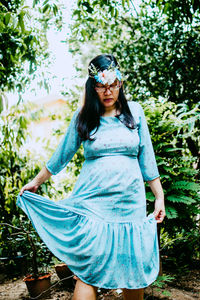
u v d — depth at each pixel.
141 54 4.98
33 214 1.65
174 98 4.62
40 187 3.72
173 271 3.42
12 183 3.91
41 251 3.20
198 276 3.21
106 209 1.48
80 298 1.39
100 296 2.62
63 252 1.52
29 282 2.76
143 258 1.48
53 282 3.12
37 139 4.18
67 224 1.56
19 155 3.88
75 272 1.47
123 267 1.44
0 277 3.67
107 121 1.58
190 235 3.32
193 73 4.41
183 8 3.17
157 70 4.75
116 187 1.48
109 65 1.56
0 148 3.70
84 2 2.99
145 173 1.70
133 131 1.59
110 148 1.53
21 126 3.62
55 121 5.16
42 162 3.88
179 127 2.86
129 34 5.29
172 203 2.78
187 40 4.54
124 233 1.46
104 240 1.43
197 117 2.79
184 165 3.25
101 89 1.55
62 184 5.05
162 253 3.64
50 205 1.61
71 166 4.82
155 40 4.80
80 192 1.59
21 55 3.11
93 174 1.53
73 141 1.69
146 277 1.48
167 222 2.87
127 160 1.54
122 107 1.62
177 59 4.45
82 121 1.59
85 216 1.50
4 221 3.66
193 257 3.98
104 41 5.28
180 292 2.69
